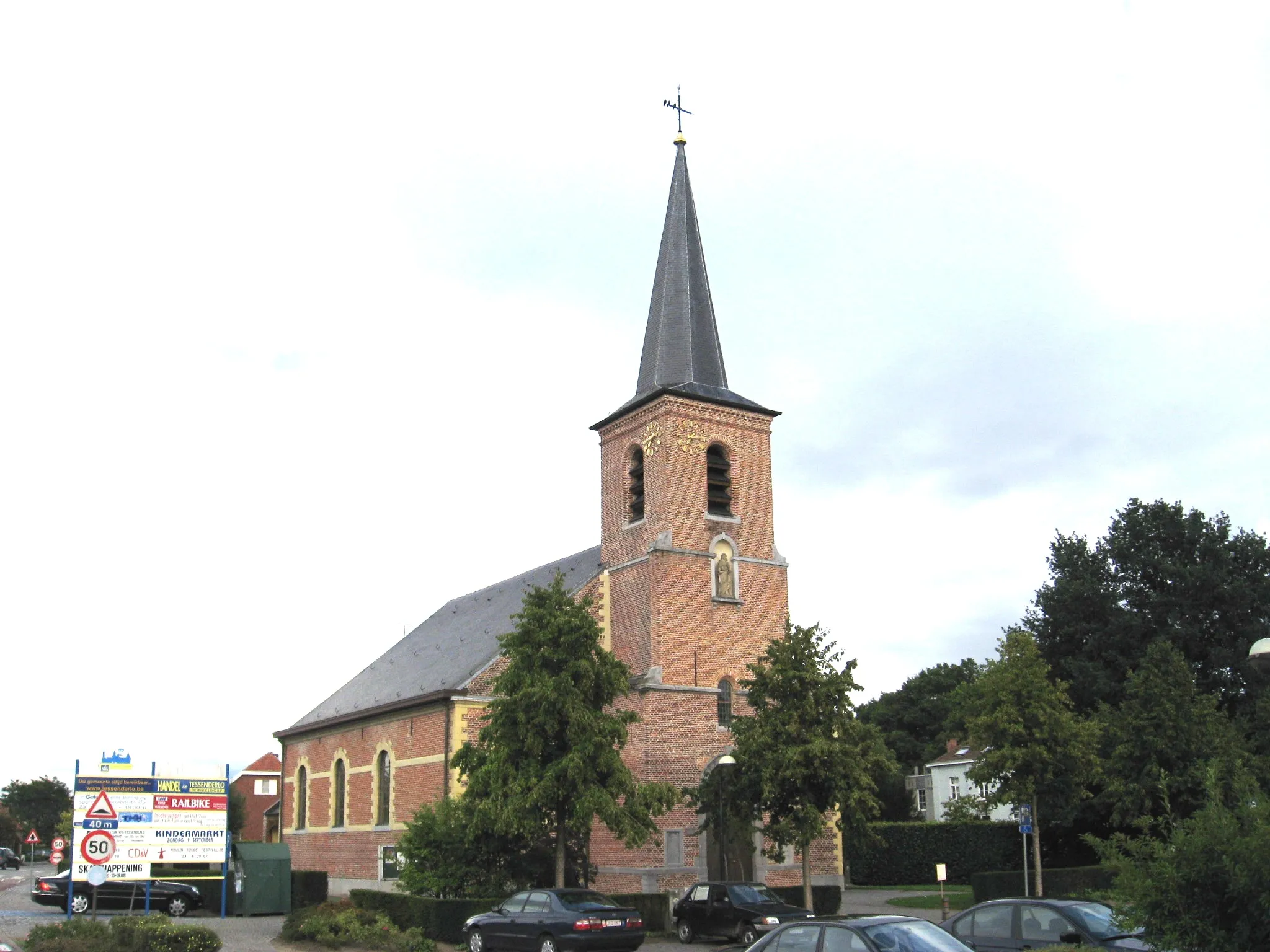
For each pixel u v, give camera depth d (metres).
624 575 38.56
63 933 24.22
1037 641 50.16
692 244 41.88
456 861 29.59
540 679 27.42
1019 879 36.81
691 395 38.31
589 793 26.42
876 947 12.91
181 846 31.30
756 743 28.78
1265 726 39.25
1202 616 48.16
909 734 88.25
